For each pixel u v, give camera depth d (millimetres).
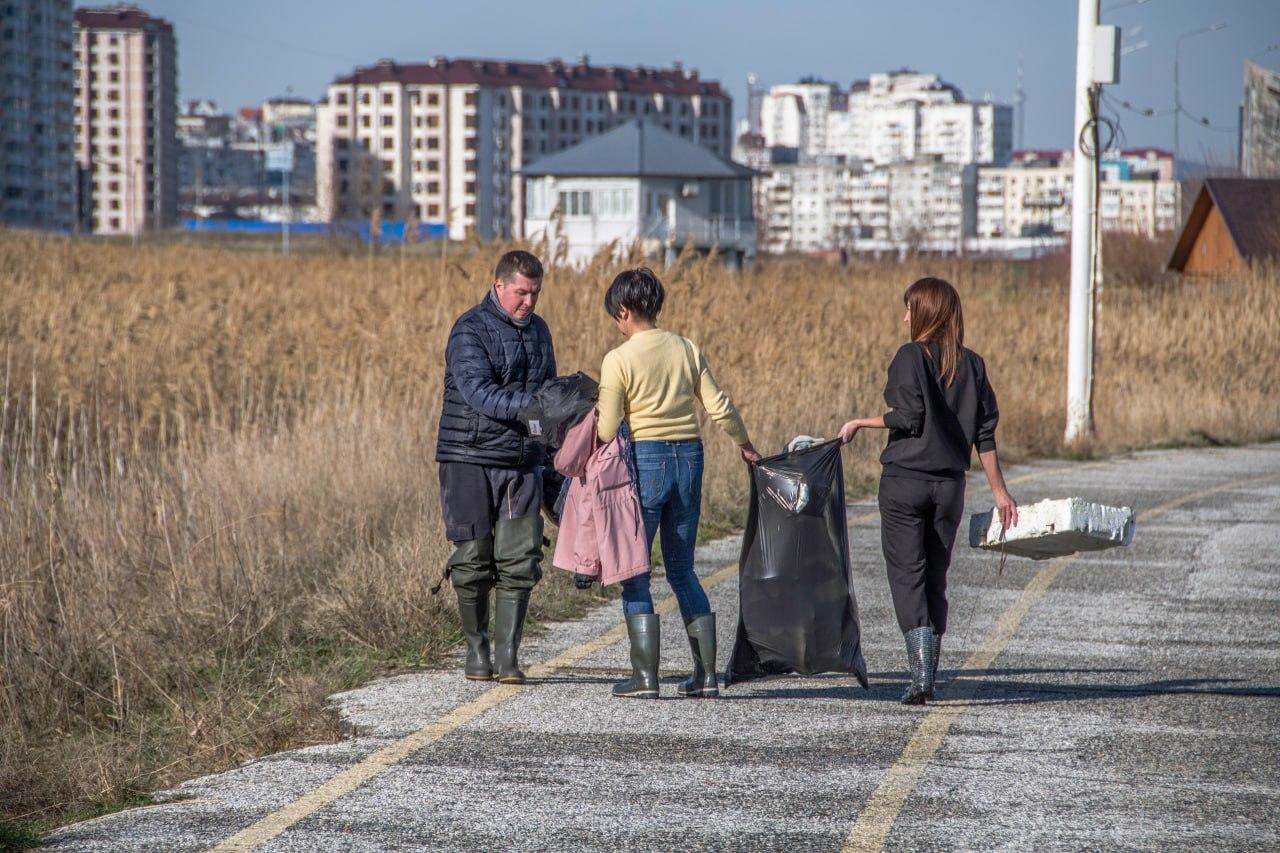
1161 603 33875
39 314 58188
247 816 18297
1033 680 26172
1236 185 150750
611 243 58625
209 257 125188
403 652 27812
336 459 42125
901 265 133875
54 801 19969
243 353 54812
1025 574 37719
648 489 24109
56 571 29969
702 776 19984
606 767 20375
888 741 21859
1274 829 17875
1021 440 68812
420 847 17094
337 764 20547
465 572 25422
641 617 24406
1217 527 46500
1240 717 23469
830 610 23969
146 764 21766
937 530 24266
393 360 53625
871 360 68875
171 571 30594
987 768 20469
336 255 121188
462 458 25234
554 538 36906
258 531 35125
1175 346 86375
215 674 26734
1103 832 17719
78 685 25531
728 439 50844
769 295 68562
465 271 56125
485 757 20859
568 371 50656
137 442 43969
